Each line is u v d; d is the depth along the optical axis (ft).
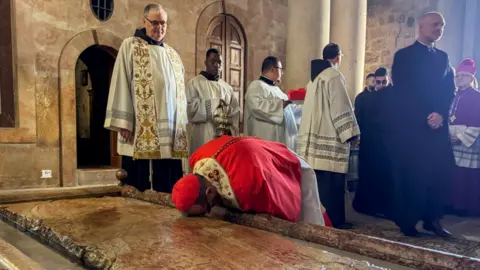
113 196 7.57
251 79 25.50
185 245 3.97
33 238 4.99
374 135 12.98
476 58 23.70
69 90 17.93
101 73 25.58
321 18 16.52
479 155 13.50
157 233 4.50
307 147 11.00
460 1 23.26
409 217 10.03
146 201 6.80
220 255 3.62
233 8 24.07
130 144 9.53
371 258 4.18
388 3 28.30
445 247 9.04
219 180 6.16
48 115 17.39
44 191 7.18
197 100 12.18
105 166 22.53
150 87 9.48
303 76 16.78
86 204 6.41
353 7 16.88
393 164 10.23
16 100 16.60
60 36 17.56
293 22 16.92
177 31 21.45
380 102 12.09
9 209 5.96
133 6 19.76
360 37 17.11
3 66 16.33
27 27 16.70
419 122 9.75
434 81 9.61
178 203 5.57
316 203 7.75
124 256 3.62
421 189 9.87
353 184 18.33
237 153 6.33
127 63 9.44
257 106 12.93
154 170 10.02
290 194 6.72
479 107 13.50
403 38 27.81
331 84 10.67
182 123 10.11
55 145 17.65
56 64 17.51
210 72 12.85
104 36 18.81
